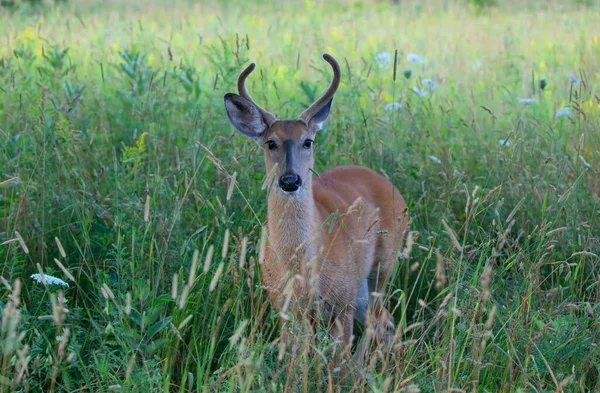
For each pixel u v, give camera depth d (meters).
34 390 6.91
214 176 10.27
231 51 12.62
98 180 9.74
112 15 24.98
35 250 8.99
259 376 6.04
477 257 8.95
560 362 6.97
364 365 6.80
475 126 12.30
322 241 7.81
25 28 22.28
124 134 12.10
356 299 8.34
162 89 11.88
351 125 11.88
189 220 9.21
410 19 27.20
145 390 6.07
